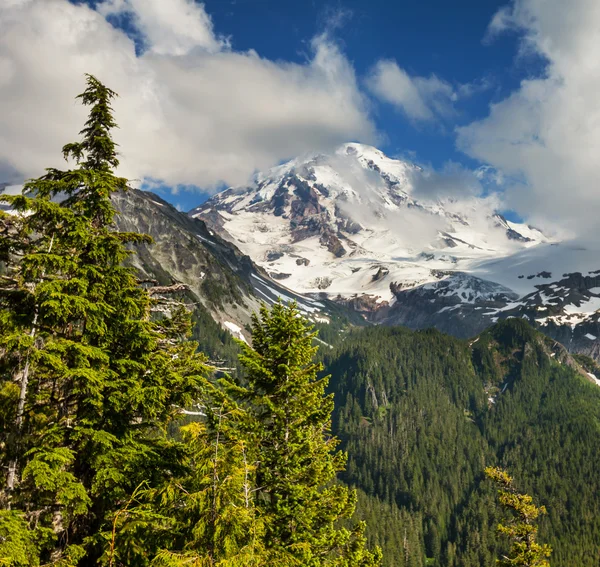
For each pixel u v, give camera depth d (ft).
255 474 57.98
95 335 50.29
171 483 41.42
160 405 51.49
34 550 38.52
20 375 48.57
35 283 47.85
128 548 41.22
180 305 63.87
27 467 39.78
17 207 45.57
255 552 38.42
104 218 53.01
